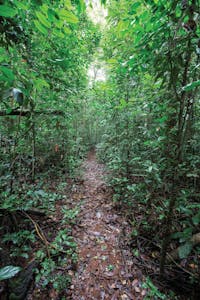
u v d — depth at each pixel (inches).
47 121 114.9
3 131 93.4
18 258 68.7
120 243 84.5
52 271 67.1
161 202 86.8
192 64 53.5
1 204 76.6
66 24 65.1
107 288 64.1
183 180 86.7
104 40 114.8
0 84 30.9
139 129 114.0
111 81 123.0
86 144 295.4
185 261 67.2
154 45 44.9
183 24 39.4
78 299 59.9
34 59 62.7
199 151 86.7
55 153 155.2
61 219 98.0
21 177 129.4
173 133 63.7
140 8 47.6
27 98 34.5
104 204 118.3
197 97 59.0
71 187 140.6
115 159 127.3
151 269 70.9
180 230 73.9
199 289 60.4
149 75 67.7
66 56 70.6
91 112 267.4
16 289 57.4
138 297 61.2
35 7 35.6
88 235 89.3
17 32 48.6
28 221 86.2
